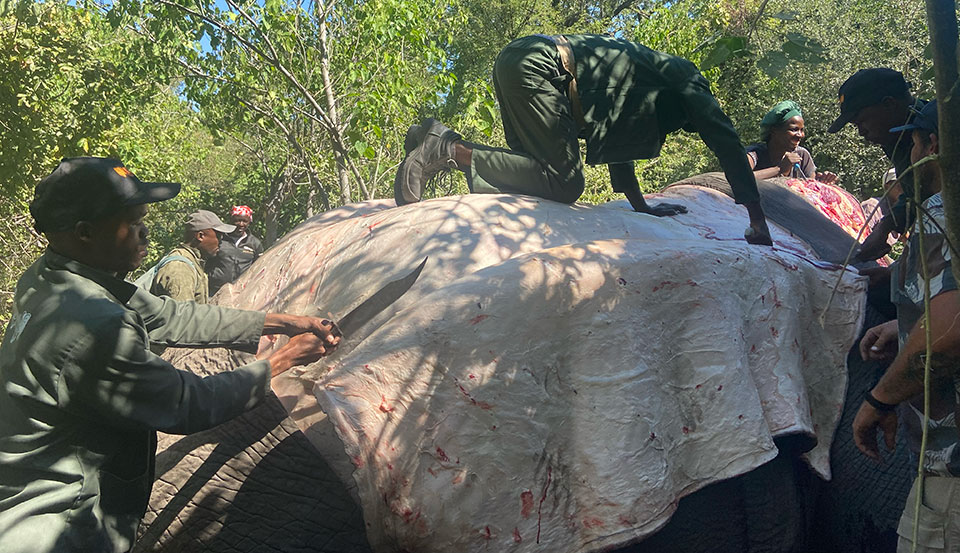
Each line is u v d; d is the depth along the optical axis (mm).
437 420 2523
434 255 2898
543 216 3154
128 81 10453
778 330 3002
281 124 11273
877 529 3033
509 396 2578
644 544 2793
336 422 2455
